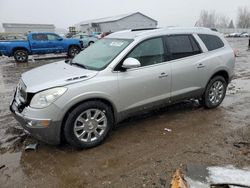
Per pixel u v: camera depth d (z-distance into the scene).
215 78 5.68
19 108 4.00
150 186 3.24
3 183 3.37
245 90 7.64
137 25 68.81
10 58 20.02
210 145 4.22
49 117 3.75
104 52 4.70
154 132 4.73
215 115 5.52
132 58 4.27
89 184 3.32
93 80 4.04
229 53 5.88
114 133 4.70
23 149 4.20
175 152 4.02
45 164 3.77
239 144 4.25
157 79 4.68
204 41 5.53
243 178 3.30
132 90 4.43
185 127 4.93
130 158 3.88
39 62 16.72
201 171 3.46
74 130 3.96
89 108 4.03
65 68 4.52
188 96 5.32
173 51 4.96
